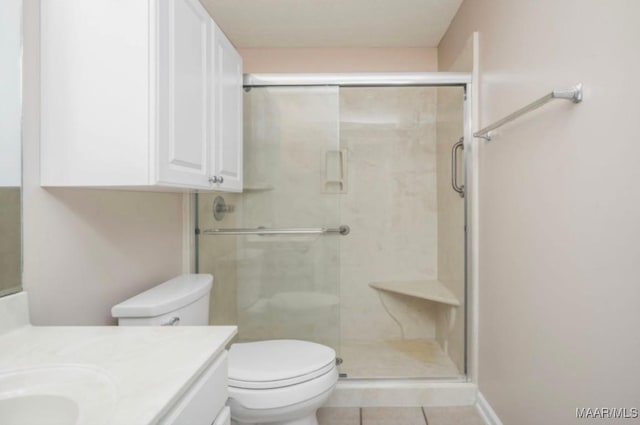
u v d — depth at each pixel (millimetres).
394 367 2113
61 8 1015
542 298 1193
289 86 1952
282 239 2012
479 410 1767
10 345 819
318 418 1738
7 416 659
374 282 2619
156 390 618
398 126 2590
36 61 1011
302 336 2023
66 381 682
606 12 885
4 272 907
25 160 970
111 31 997
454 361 2146
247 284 2021
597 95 919
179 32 1130
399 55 2594
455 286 2150
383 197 2619
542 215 1189
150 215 1592
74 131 1016
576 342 1017
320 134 1966
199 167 1292
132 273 1446
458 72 1938
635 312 814
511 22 1405
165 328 927
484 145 1720
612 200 874
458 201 2064
